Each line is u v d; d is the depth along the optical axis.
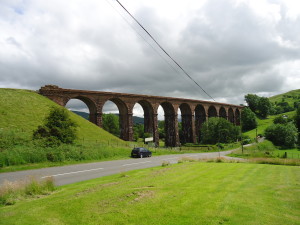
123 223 5.87
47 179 11.36
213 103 93.00
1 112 35.38
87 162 26.00
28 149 23.47
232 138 88.06
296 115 104.38
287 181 11.54
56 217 6.43
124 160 29.08
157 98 65.69
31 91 47.56
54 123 29.73
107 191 9.12
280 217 6.25
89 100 51.56
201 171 15.02
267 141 84.62
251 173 14.30
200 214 6.34
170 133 72.50
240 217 6.15
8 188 9.55
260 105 152.00
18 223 6.06
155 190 9.08
